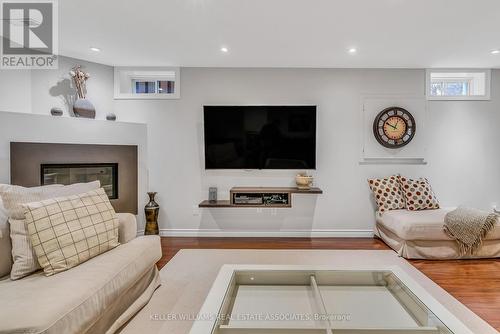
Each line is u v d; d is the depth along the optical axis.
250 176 3.87
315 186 3.87
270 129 3.73
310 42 2.98
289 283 1.91
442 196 3.87
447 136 3.85
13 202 1.76
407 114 3.77
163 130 3.87
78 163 3.21
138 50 3.24
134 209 3.68
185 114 3.86
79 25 2.62
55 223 1.73
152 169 3.89
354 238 3.82
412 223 2.96
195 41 2.97
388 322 1.46
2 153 2.71
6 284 1.52
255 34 2.80
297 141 3.74
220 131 3.74
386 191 3.62
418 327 1.37
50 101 3.32
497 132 3.85
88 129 3.29
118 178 3.53
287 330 1.37
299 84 3.83
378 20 2.50
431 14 2.39
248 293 1.81
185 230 3.92
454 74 3.91
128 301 1.91
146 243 2.19
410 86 3.83
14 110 3.01
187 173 3.89
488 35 2.81
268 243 3.60
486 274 2.62
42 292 1.41
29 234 1.66
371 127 3.84
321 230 3.90
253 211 3.92
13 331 1.16
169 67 3.82
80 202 1.95
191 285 2.43
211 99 3.85
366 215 3.89
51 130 3.02
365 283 1.90
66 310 1.31
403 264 2.88
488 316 1.95
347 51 3.23
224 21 2.54
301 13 2.39
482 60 3.52
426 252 2.98
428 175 3.86
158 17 2.47
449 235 2.93
